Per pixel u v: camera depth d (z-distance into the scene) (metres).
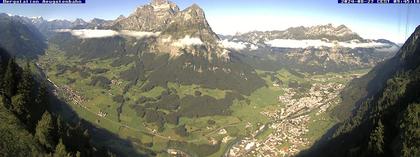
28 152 120.31
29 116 143.88
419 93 167.88
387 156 138.25
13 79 153.75
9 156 111.75
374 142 149.38
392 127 150.25
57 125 145.38
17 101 143.12
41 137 131.75
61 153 129.38
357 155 165.12
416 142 122.88
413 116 134.12
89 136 179.50
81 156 145.38
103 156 189.12
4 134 119.00
